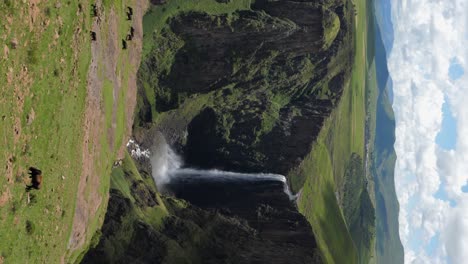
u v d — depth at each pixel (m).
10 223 50.97
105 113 85.69
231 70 145.50
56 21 61.53
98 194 81.25
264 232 125.06
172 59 136.38
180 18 134.12
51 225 60.62
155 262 95.25
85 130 73.44
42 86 57.69
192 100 146.12
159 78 136.12
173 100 139.88
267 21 146.00
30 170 54.78
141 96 131.38
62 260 65.06
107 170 87.19
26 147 54.12
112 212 94.69
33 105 55.53
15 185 51.72
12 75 51.00
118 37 96.00
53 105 60.88
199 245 108.62
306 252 116.06
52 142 60.75
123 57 99.44
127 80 102.94
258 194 142.75
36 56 55.59
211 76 144.00
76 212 70.00
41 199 57.56
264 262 108.81
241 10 147.50
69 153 66.75
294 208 137.75
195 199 143.00
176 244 101.62
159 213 108.88
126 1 103.69
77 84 69.50
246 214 134.12
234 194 144.00
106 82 86.44
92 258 84.44
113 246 89.94
